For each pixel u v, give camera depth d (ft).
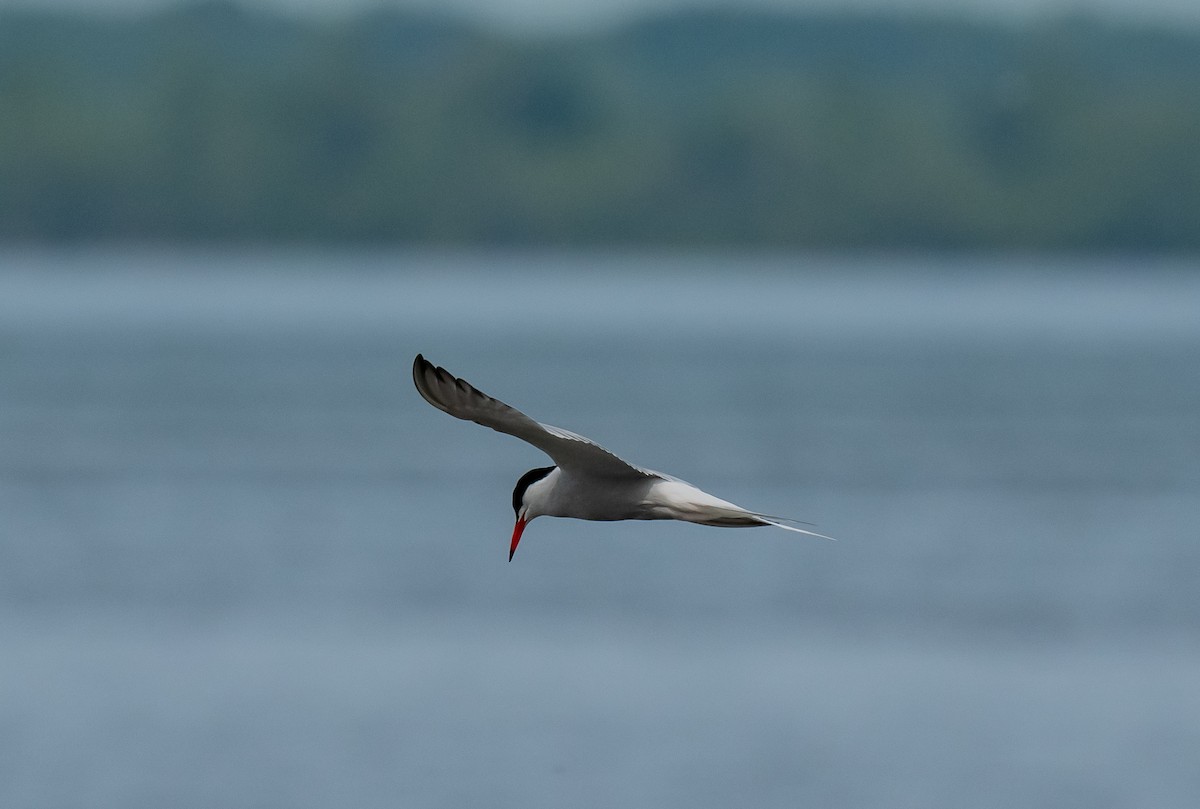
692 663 77.15
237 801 61.57
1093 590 93.20
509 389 211.20
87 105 528.63
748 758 65.36
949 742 67.31
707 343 296.51
